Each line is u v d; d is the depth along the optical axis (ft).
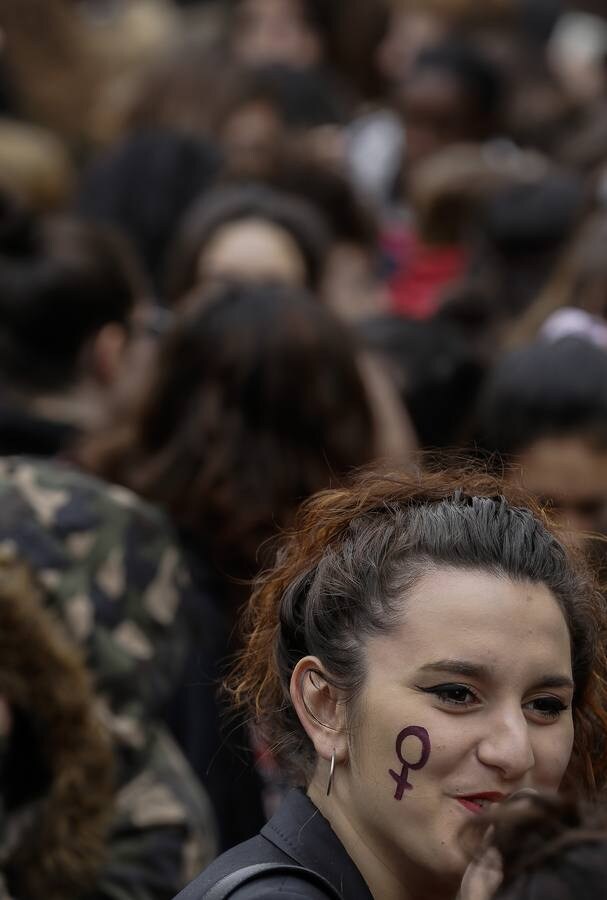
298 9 60.95
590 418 26.12
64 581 22.24
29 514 22.50
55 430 27.45
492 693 14.06
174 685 23.11
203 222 37.19
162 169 44.29
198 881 14.47
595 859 11.51
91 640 22.15
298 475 26.12
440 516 14.75
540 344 27.27
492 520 14.66
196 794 22.61
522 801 12.28
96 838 20.88
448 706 14.06
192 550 25.67
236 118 49.98
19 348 27.61
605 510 26.23
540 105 54.19
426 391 33.45
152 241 43.75
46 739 20.90
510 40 60.95
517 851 11.93
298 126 50.67
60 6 57.98
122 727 22.11
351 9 61.16
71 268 27.94
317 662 14.84
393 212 52.47
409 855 14.14
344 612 14.71
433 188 42.37
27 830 20.80
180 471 26.07
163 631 22.93
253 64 52.54
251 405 26.40
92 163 48.57
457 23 62.18
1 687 20.68
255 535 25.72
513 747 13.88
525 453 26.40
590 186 38.42
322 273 37.47
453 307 38.01
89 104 57.36
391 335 34.30
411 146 51.01
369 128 54.75
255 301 27.20
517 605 14.17
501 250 39.04
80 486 23.06
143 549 23.03
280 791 24.06
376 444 27.37
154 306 42.09
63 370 27.91
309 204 43.91
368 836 14.56
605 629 15.57
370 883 14.55
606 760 15.52
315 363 26.68
